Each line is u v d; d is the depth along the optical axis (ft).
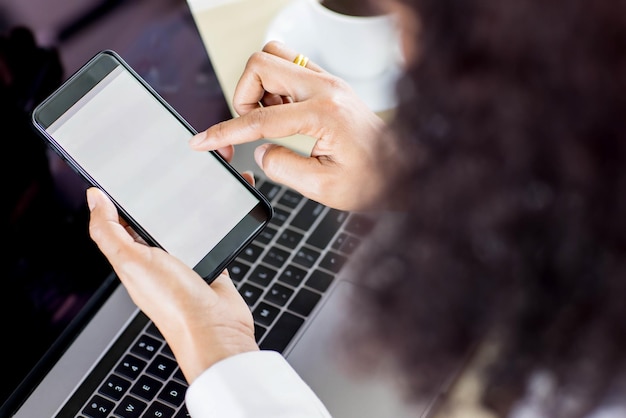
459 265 1.12
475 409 1.86
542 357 1.18
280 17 2.58
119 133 1.97
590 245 1.07
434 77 1.03
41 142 2.04
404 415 1.97
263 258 2.21
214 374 1.62
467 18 0.98
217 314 1.73
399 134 1.09
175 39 2.31
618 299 1.10
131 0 2.19
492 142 1.02
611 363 1.15
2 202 2.00
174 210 1.95
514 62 0.98
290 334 2.11
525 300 1.13
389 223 1.18
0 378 2.04
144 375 2.08
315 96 2.02
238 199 1.98
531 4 0.95
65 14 2.06
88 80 1.97
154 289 1.69
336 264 2.20
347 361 1.40
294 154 2.09
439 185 1.07
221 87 2.45
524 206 1.05
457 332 1.18
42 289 2.10
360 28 2.24
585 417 1.26
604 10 0.93
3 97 1.98
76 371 2.10
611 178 1.02
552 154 1.02
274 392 1.63
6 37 1.97
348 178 2.06
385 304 1.20
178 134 2.00
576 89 0.97
